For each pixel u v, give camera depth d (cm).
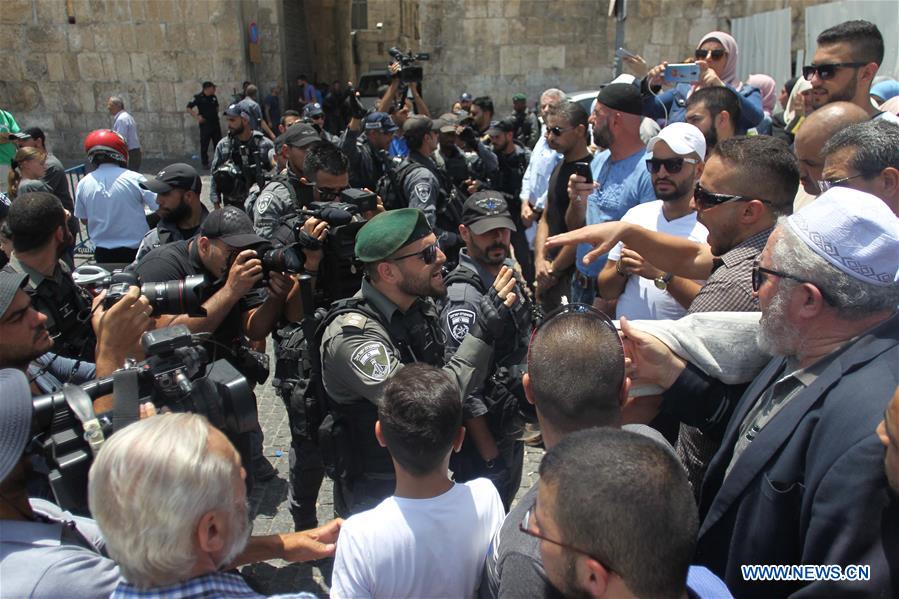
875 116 329
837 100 328
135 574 122
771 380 161
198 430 130
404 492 175
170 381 174
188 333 179
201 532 123
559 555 110
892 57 697
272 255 268
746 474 146
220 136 1461
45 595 127
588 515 104
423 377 174
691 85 511
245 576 192
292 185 444
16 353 195
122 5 1476
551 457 115
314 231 288
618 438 114
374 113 562
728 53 529
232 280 254
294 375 277
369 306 240
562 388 149
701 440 200
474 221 302
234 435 194
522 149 736
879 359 135
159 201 407
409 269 230
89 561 135
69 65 1509
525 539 134
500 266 309
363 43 2638
